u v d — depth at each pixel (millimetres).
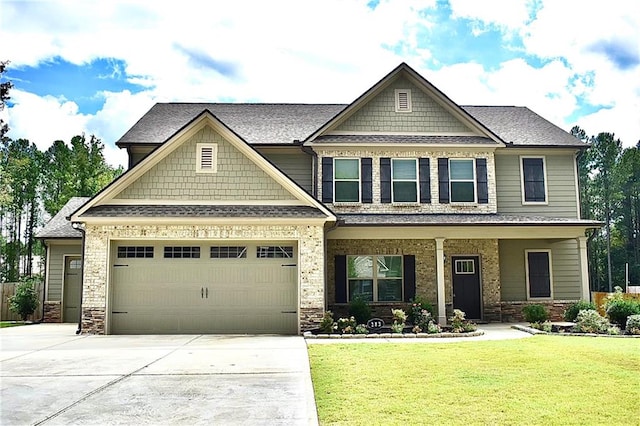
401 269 18438
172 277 14883
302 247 14898
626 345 11617
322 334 14000
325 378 8414
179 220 14594
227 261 14984
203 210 14969
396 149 18500
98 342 12883
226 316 14844
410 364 9477
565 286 19219
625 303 15391
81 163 37188
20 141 47344
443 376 8469
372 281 18297
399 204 18281
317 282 14789
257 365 9656
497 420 6156
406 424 6031
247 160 15438
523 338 13117
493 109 22453
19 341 13125
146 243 14953
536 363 9469
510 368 9062
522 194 19203
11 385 8172
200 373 8984
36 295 20484
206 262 14961
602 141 57375
